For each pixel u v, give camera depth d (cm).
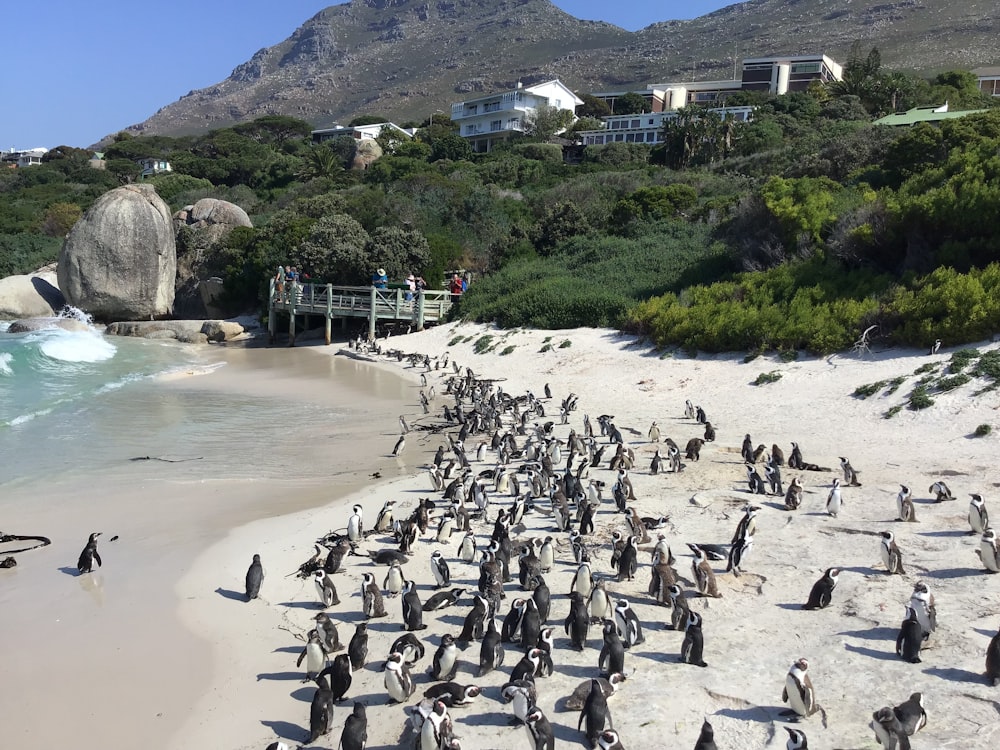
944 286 2839
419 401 3316
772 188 4325
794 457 2047
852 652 1100
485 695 1061
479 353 4219
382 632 1252
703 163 8156
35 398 3156
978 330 2661
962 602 1214
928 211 3192
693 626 1097
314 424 2845
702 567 1308
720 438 2433
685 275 4406
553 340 4041
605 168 8562
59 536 1664
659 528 1627
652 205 5919
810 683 959
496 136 13850
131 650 1206
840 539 1519
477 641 1210
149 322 5784
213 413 3003
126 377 3791
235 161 12050
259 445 2512
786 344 3117
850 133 6406
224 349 5162
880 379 2664
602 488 1820
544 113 12575
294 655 1195
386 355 4438
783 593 1302
